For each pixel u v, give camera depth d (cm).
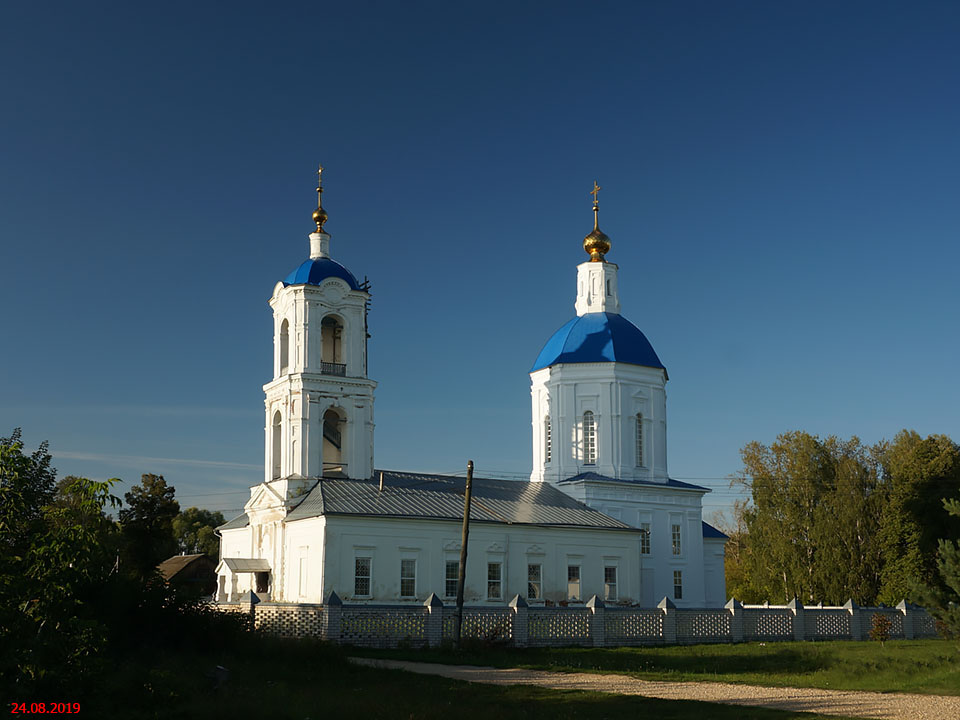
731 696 2828
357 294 6397
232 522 6850
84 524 2031
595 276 7900
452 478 6681
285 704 2409
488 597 6003
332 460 6494
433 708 2412
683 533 7412
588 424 7425
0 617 1752
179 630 3519
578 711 2472
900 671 3478
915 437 9275
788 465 8619
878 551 7850
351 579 5541
